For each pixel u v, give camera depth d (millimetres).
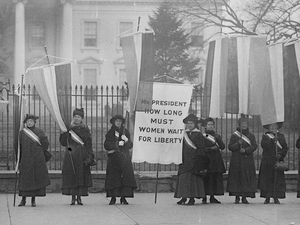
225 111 12234
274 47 12312
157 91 11805
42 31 50344
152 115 11750
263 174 11977
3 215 10156
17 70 47250
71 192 11469
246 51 12266
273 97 12266
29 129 11312
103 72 55031
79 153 11453
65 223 9367
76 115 11602
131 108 11898
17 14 47688
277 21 26516
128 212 10516
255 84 12250
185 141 11594
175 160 11609
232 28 27547
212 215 10203
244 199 11906
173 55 40844
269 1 27000
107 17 54719
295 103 12445
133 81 11914
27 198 12500
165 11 40000
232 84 12219
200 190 11531
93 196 12945
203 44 37531
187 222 9477
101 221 9555
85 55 54844
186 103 11828
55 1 50656
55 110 11578
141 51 11922
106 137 11664
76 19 54562
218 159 11984
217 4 30500
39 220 9641
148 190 13555
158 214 10289
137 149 11695
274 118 12195
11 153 16250
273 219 9805
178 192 11523
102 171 13914
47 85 11648
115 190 11531
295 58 12430
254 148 11883
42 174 11234
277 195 11875
